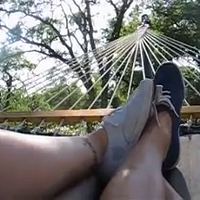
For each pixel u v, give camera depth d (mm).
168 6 10633
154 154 1149
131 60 4199
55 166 1038
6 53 10320
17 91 5645
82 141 1146
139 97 1237
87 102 6973
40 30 10703
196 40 10336
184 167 1646
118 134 1186
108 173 1142
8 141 998
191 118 2170
